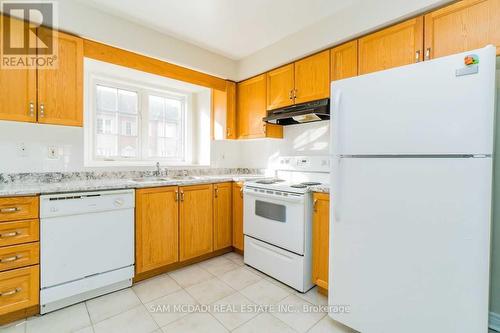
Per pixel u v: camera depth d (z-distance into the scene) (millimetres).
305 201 2018
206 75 2918
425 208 1262
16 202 1587
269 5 2008
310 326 1627
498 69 1580
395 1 1757
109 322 1635
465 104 1148
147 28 2355
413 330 1301
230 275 2330
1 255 1543
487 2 1441
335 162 1574
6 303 1562
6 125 1944
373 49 1925
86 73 2510
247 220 2529
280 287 2119
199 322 1652
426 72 1249
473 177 1140
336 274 1586
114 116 2740
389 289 1376
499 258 1617
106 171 2422
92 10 2051
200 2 1973
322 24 2215
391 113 1360
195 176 3033
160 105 3117
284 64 2631
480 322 1140
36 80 1861
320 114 2289
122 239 2021
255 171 3342
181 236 2420
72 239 1787
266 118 2686
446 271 1206
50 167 2131
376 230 1418
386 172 1381
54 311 1742
